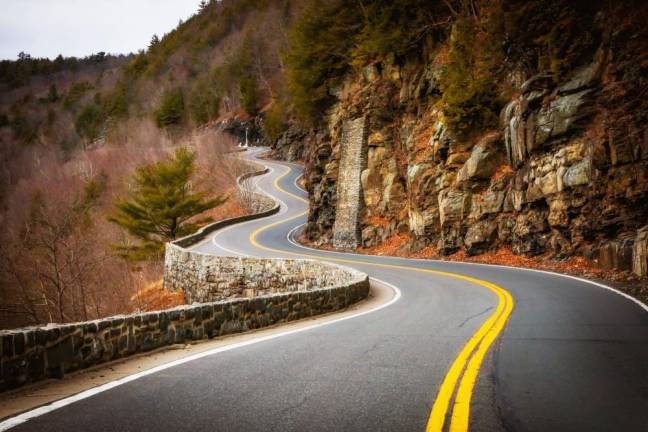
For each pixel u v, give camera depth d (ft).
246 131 372.17
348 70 133.28
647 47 57.11
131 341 22.77
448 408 14.25
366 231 111.04
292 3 448.65
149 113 498.69
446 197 84.74
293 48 144.46
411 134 102.12
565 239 64.34
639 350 21.94
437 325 30.09
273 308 35.53
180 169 147.23
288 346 24.09
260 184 224.53
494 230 76.89
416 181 94.84
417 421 13.23
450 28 100.01
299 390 16.24
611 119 57.72
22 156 397.80
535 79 68.90
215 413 14.02
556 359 20.43
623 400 15.03
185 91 527.81
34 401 15.76
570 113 62.95
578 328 27.68
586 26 64.54
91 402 15.25
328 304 43.01
